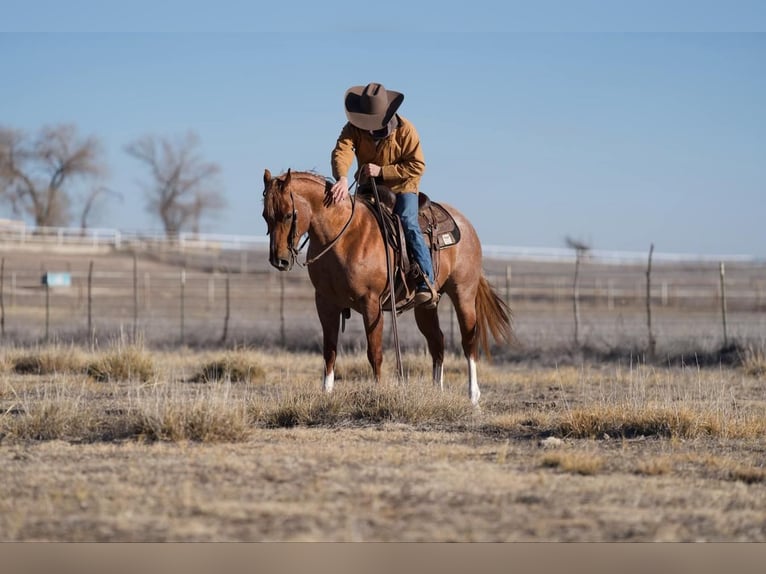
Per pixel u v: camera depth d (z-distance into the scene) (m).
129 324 42.12
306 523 7.99
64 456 10.87
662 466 10.30
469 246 16.97
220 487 9.22
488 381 20.95
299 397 13.98
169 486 9.26
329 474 9.81
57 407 12.95
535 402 17.16
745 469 10.34
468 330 17.00
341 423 13.45
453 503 8.71
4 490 9.15
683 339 30.77
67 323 44.84
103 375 20.72
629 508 8.63
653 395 17.30
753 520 8.34
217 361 21.56
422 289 15.52
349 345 29.70
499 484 9.47
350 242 14.70
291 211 14.23
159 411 12.38
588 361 27.17
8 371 22.11
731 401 16.39
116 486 9.24
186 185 137.88
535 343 30.91
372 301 14.87
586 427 12.87
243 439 12.05
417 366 21.98
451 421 13.96
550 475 9.97
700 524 8.19
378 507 8.51
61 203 128.00
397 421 13.61
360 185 15.89
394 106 15.62
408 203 15.56
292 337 32.38
